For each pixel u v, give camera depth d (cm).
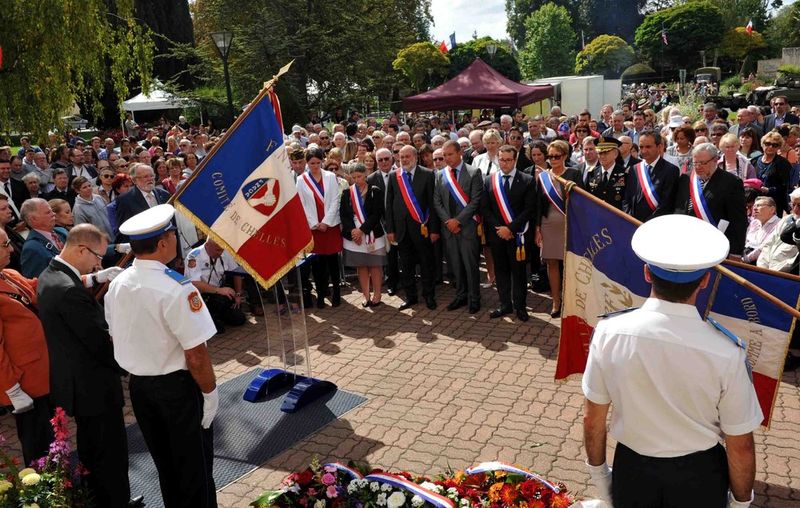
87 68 1258
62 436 327
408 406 492
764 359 338
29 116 1155
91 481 353
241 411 498
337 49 2673
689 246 213
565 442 427
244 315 712
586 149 646
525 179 643
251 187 440
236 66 2575
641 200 578
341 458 423
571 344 382
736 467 213
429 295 721
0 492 304
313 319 712
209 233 430
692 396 208
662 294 216
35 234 519
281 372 538
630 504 227
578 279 370
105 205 795
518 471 335
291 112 2203
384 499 321
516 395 498
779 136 747
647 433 218
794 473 379
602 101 2633
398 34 3011
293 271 736
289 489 337
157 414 327
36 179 870
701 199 535
